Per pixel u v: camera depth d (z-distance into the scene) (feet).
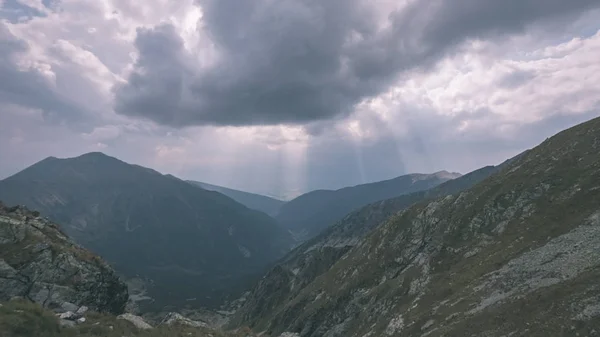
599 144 299.79
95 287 224.94
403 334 231.09
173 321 207.62
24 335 107.34
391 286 357.20
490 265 242.37
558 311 137.80
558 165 309.63
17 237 226.38
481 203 345.31
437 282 286.05
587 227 214.48
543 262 200.75
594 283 142.51
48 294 205.16
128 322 160.35
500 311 169.37
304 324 429.79
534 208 284.41
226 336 190.60
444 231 361.10
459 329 177.06
